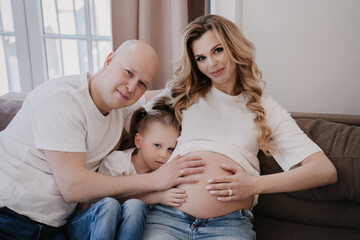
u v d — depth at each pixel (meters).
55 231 1.06
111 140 1.23
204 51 1.20
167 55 2.11
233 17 1.85
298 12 1.77
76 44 2.27
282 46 1.84
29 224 0.99
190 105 1.34
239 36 1.24
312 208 1.27
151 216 1.14
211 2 1.95
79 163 1.03
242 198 1.09
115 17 1.97
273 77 1.89
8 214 0.98
